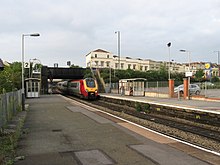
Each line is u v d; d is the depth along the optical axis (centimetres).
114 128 1289
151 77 7525
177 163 717
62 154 817
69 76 6556
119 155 800
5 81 2186
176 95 3616
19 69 4994
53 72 6312
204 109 1859
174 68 12225
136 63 10788
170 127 1512
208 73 6028
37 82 4053
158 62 11700
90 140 1016
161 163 718
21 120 1491
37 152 841
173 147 901
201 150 862
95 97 4028
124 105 3161
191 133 1325
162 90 4169
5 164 703
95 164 714
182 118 1986
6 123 1378
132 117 1884
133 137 1071
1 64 2823
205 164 707
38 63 5897
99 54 10000
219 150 918
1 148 878
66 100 3409
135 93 4059
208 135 1251
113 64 10219
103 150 862
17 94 2153
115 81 6412
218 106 2108
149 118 1886
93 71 6631
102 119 1612
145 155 797
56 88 8350
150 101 2692
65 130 1234
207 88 4231
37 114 1881
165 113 2253
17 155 805
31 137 1077
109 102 3694
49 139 1037
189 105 2200
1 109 1191
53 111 2077
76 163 725
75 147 905
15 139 979
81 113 1933
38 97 4059
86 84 4028
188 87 3152
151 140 1015
